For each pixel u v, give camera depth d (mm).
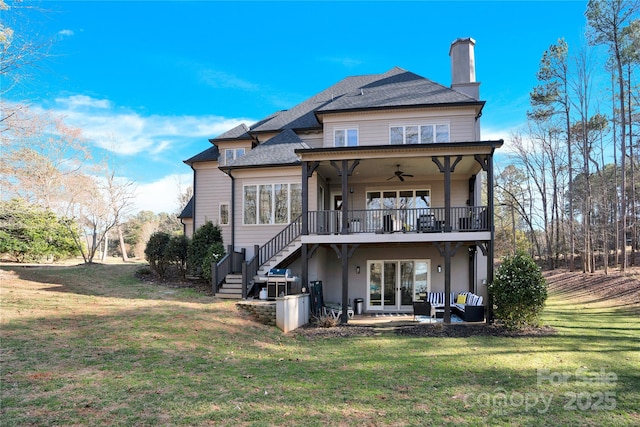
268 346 10305
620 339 11305
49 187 22141
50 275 17297
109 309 11984
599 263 32250
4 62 14133
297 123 20406
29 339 8430
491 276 13680
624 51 25406
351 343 11117
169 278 18844
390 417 5586
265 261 16188
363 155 14539
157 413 5328
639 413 5934
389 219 14859
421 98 17469
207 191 22125
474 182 17688
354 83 23047
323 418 5469
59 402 5453
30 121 16469
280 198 17109
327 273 18188
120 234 36375
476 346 10617
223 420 5227
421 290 17531
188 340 9664
